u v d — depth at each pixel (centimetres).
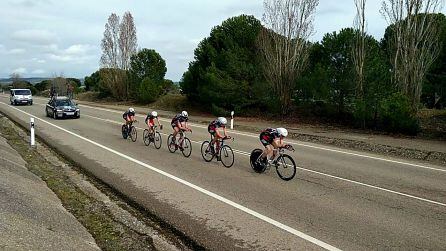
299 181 980
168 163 1202
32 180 941
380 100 1992
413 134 1858
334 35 2386
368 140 1717
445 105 2550
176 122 1345
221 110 2823
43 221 632
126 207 801
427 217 711
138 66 4841
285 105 2622
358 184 953
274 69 2603
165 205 790
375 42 2292
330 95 2312
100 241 622
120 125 2345
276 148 1019
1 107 3925
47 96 6950
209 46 3128
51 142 1636
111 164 1190
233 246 594
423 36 2103
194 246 608
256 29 2980
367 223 680
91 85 7069
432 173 1091
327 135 1889
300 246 586
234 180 985
